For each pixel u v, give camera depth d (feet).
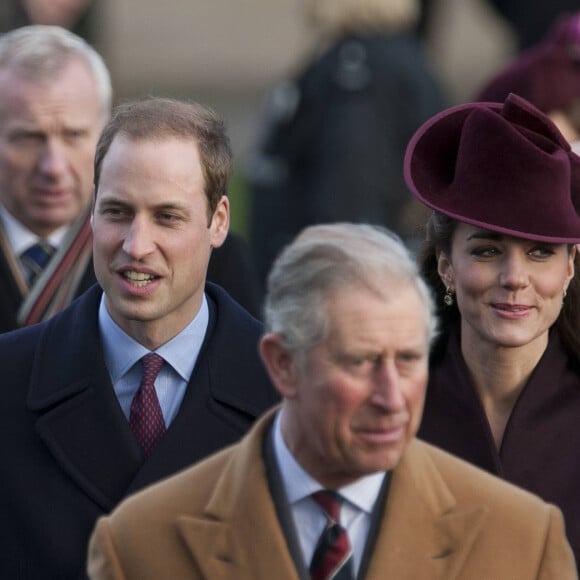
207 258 62.49
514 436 61.77
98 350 62.64
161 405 62.75
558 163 59.41
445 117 62.85
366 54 113.39
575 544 60.39
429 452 51.83
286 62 280.92
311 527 49.80
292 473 49.90
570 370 62.59
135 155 60.85
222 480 50.72
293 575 49.11
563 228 59.11
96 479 61.26
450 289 61.72
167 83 266.98
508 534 50.19
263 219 116.98
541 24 142.51
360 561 49.73
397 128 113.50
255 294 71.36
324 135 113.50
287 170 115.55
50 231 76.02
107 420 61.82
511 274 59.36
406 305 47.65
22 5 110.32
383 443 47.60
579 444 61.93
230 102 256.32
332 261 47.96
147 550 50.34
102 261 61.31
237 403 62.34
